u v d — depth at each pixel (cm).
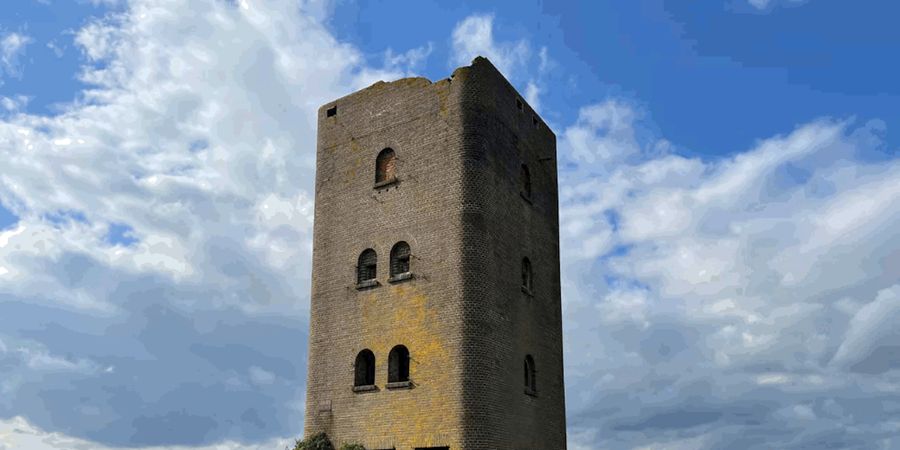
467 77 3522
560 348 3966
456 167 3400
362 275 3550
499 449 3194
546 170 4156
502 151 3656
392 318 3378
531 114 4075
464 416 3080
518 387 3444
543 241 3978
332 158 3844
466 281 3244
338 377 3459
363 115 3797
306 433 3475
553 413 3753
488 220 3412
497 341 3319
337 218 3716
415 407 3200
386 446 3231
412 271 3384
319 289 3662
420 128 3572
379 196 3600
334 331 3541
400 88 3703
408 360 3297
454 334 3191
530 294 3712
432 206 3419
